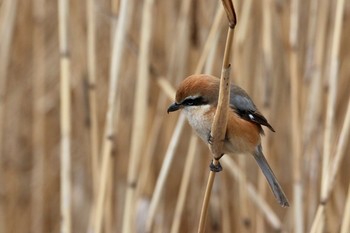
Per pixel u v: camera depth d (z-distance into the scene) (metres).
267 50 7.32
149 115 8.02
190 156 7.05
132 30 8.54
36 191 9.30
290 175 8.25
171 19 8.34
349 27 8.20
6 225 9.29
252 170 8.45
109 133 6.55
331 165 6.23
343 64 8.34
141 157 7.83
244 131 5.40
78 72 8.60
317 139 7.31
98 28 8.66
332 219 7.49
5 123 9.48
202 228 5.05
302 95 7.36
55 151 9.59
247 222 7.31
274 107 8.19
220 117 4.80
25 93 9.61
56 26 9.61
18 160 9.75
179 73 7.90
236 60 7.36
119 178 8.49
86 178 8.87
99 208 6.47
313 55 7.43
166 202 8.46
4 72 8.11
